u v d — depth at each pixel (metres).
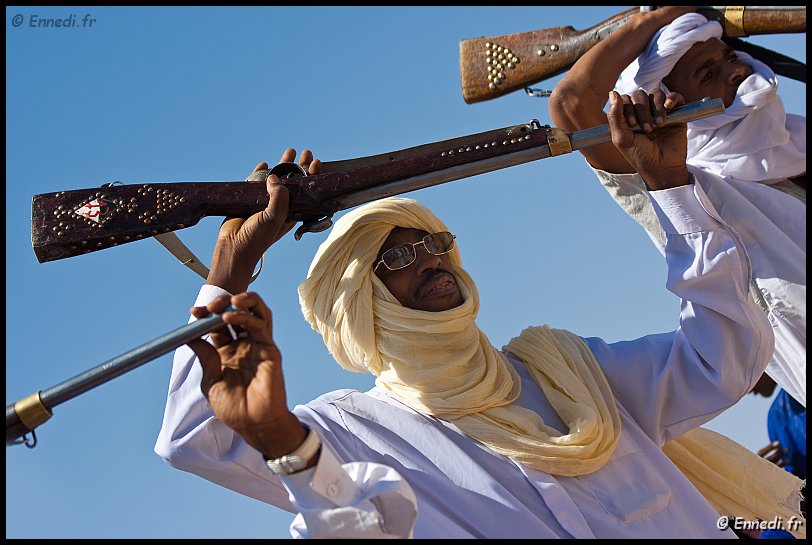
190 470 3.98
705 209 4.14
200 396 3.94
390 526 3.43
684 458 4.54
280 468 3.38
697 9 5.04
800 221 4.84
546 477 3.97
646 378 4.32
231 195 4.12
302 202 4.07
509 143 4.06
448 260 4.35
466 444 4.05
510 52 5.30
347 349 4.29
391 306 4.23
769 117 4.95
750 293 4.42
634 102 4.02
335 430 4.13
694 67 4.98
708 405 4.26
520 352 4.39
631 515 3.95
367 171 4.08
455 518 3.92
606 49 4.92
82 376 3.41
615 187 4.78
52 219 4.09
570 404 4.15
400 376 4.18
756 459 4.59
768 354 4.22
